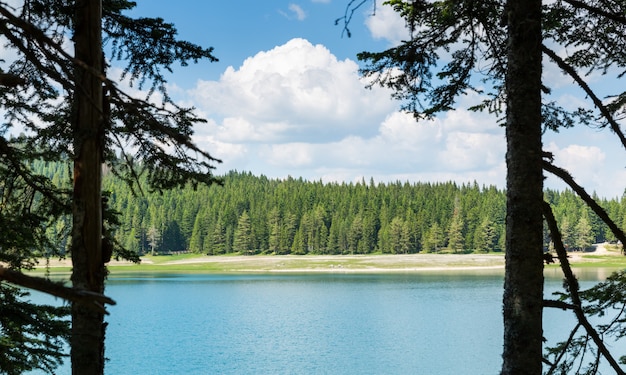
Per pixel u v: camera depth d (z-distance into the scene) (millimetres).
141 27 6684
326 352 36344
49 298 42688
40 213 6504
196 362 33031
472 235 171375
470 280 95250
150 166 6340
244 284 92000
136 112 4844
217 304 63188
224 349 37281
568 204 160250
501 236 167000
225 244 180625
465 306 59156
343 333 43875
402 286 84438
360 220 176500
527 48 4406
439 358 34062
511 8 4484
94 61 5762
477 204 177875
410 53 5746
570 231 151000
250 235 178125
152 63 6820
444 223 175500
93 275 5773
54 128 6051
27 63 5770
